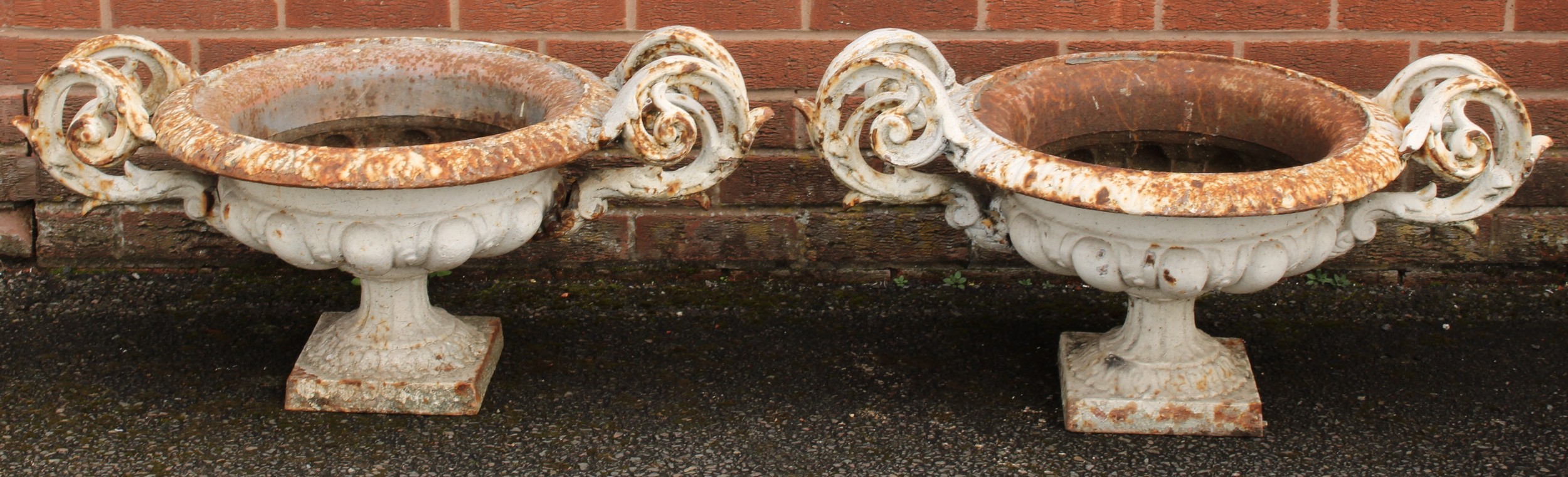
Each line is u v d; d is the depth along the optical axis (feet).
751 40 10.98
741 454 9.07
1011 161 7.77
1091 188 7.46
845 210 11.67
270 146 7.66
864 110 8.45
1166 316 9.49
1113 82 9.43
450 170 7.62
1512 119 8.26
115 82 8.11
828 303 11.50
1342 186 7.54
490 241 8.68
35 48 10.96
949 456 9.06
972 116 8.36
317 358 9.66
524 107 9.30
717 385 10.01
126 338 10.58
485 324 10.36
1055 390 9.95
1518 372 10.23
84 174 8.61
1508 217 11.60
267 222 8.49
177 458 8.89
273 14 10.91
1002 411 9.65
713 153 8.80
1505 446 9.18
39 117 8.34
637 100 8.13
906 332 10.95
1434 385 10.03
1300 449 9.14
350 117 9.68
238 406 9.55
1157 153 9.76
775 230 11.74
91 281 11.62
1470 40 10.89
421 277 9.82
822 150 8.61
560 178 9.27
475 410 9.46
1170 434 9.30
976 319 11.20
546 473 8.80
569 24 10.94
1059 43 10.98
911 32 9.14
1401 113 9.26
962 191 8.95
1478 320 11.14
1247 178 7.43
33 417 9.33
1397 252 11.78
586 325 11.00
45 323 10.81
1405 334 10.89
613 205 11.68
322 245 8.41
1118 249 8.34
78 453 8.92
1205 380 9.37
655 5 10.89
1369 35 10.90
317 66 9.48
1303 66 11.01
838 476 8.81
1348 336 10.87
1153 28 10.92
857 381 10.10
